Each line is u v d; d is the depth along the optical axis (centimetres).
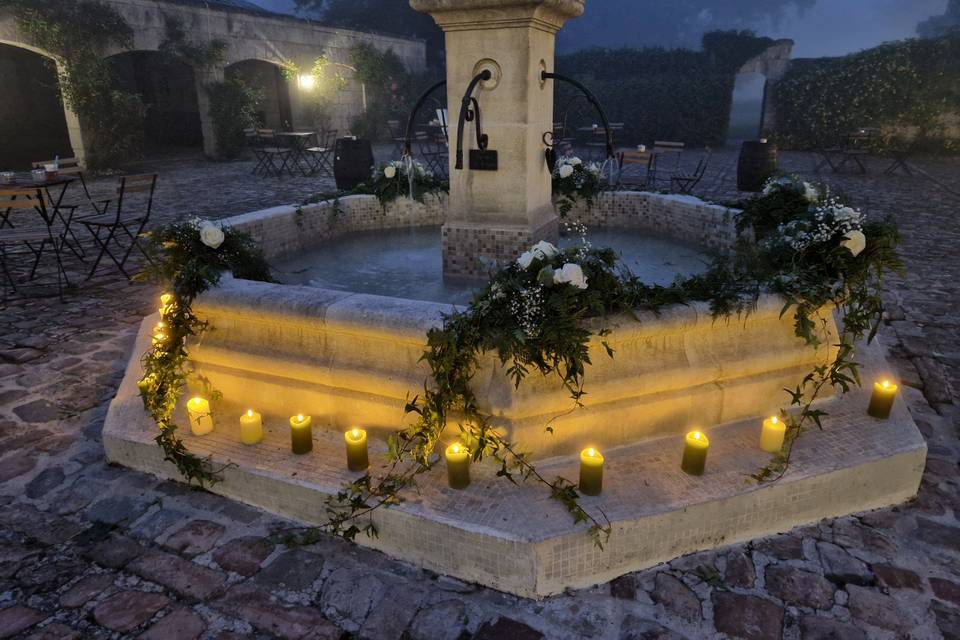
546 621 218
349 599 228
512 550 223
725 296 274
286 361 295
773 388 298
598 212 630
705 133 1997
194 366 322
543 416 259
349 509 251
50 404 377
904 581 234
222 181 1306
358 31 1978
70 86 1287
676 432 284
